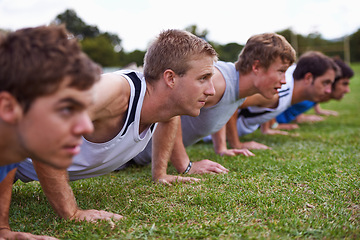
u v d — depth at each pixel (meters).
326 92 5.15
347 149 4.24
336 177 2.95
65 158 1.24
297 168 3.26
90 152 2.29
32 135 1.19
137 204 2.43
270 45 3.44
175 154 3.31
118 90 2.09
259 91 3.62
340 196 2.52
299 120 7.19
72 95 1.18
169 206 2.40
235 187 2.77
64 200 2.13
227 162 3.72
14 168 1.83
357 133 5.56
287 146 4.61
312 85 5.11
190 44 2.29
